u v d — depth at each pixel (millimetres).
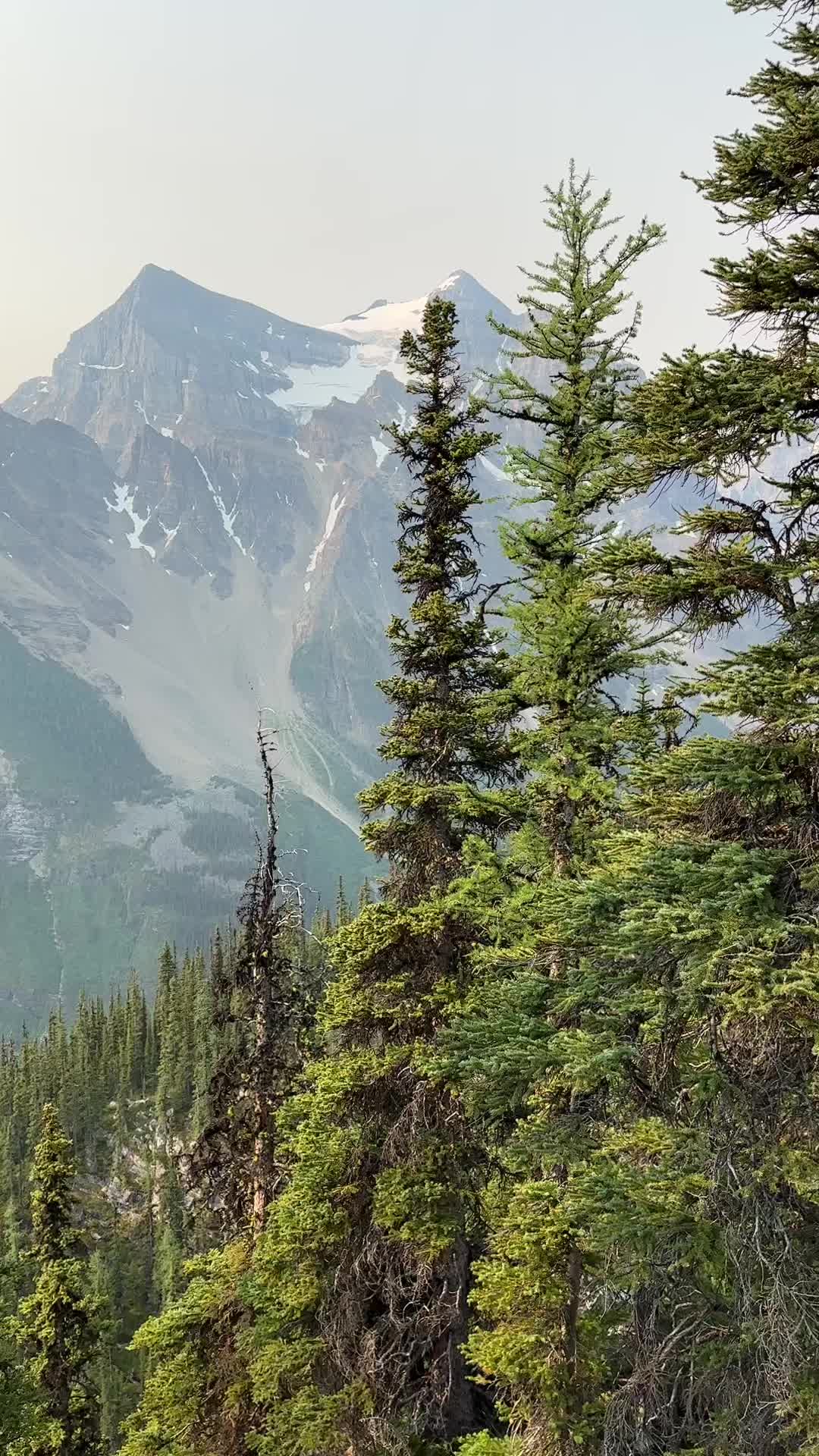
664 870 7957
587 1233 10344
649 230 12352
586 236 12805
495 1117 11742
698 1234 8297
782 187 8148
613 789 12062
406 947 14633
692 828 8711
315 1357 14891
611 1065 8648
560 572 12625
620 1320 11539
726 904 7355
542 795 13648
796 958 7336
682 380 7906
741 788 7625
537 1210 11273
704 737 8117
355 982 14586
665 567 8641
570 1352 11164
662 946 7949
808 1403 7621
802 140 7723
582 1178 9227
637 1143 9500
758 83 8039
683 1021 8477
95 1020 107250
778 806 8305
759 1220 7855
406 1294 14312
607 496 12430
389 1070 14000
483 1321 14227
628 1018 9023
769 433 8086
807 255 7797
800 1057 8125
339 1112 14500
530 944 11258
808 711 7172
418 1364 15125
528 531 12602
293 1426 14250
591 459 12539
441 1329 14414
